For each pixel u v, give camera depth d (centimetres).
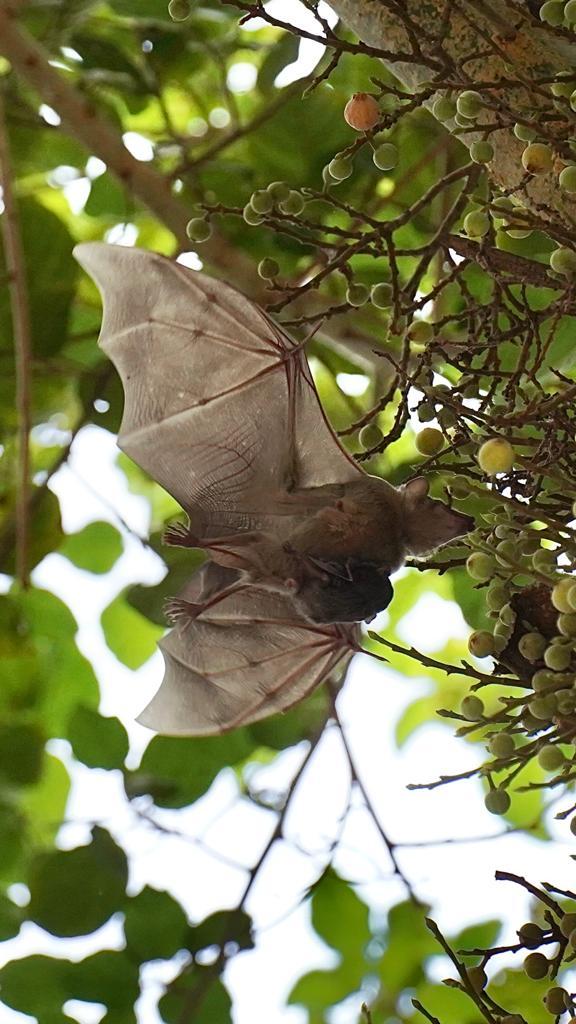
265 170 402
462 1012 399
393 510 362
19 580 395
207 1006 388
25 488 393
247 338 364
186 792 396
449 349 370
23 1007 387
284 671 370
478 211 355
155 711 371
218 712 371
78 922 388
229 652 371
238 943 388
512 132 354
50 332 403
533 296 379
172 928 389
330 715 391
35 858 390
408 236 402
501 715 347
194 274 364
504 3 352
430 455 356
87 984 387
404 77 357
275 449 365
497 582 350
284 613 369
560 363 370
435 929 350
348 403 403
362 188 399
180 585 393
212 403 366
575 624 345
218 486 367
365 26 358
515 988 391
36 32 404
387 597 363
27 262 402
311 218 397
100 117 393
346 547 362
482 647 349
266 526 365
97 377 405
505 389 355
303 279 395
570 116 348
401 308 362
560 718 344
